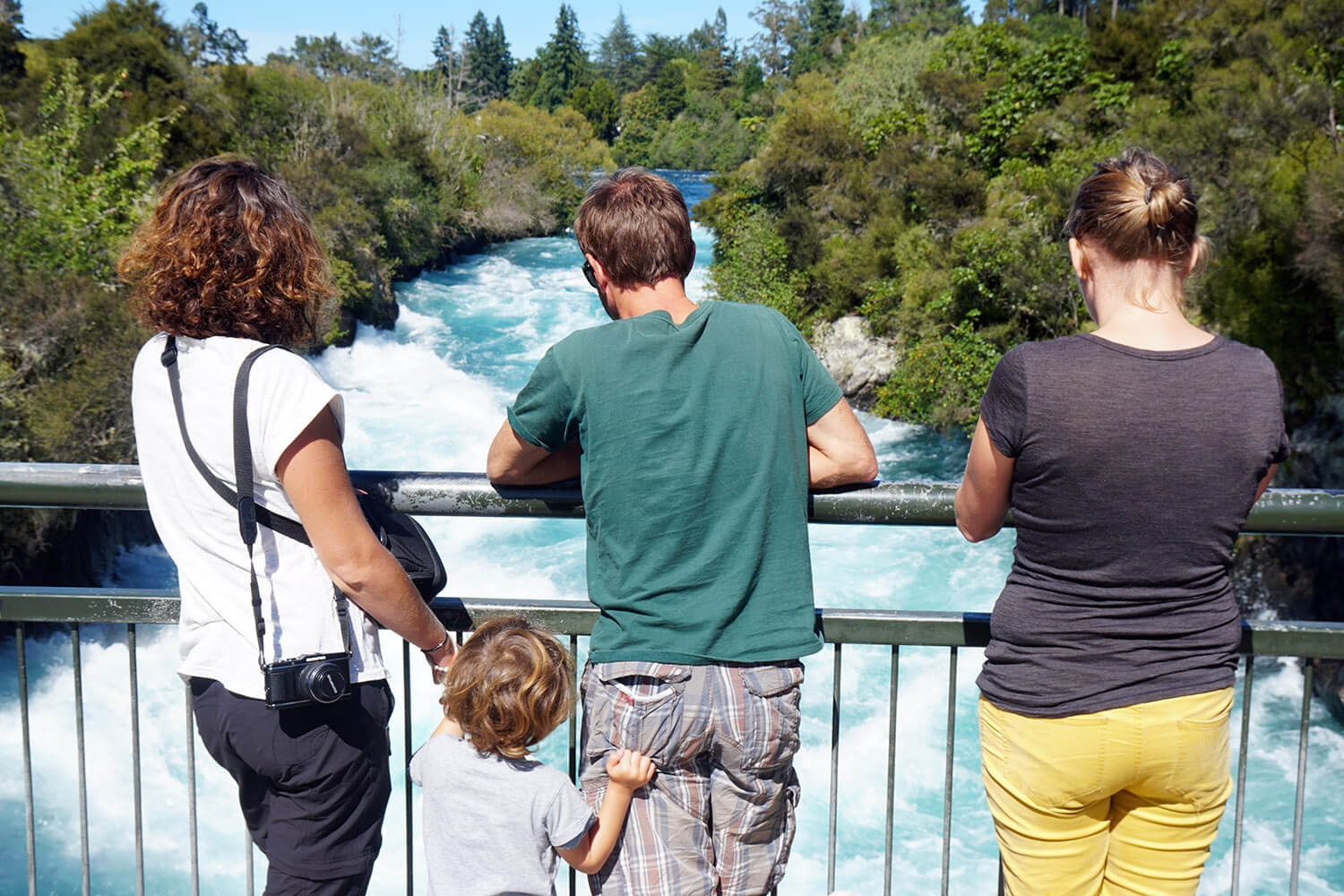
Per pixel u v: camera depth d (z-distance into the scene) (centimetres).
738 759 160
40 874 821
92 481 189
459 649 175
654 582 160
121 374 1502
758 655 160
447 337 3025
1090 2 4756
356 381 2606
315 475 150
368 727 162
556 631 198
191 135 3083
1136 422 144
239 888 817
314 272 162
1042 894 164
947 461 2200
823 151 3216
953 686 194
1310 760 1042
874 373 2514
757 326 165
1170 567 148
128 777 972
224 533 154
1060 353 149
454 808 168
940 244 2480
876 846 862
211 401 151
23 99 2869
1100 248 152
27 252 1659
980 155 2720
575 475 186
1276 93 1541
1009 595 160
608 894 166
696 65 12325
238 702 157
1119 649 151
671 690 159
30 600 199
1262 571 1477
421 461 2086
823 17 10925
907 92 3681
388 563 156
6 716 1087
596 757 170
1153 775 154
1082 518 148
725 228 3328
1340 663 1127
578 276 3972
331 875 162
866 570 1472
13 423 1437
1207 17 2266
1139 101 2314
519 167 5325
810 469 176
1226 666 154
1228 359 147
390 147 4141
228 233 153
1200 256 153
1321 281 1425
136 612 199
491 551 1509
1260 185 1502
